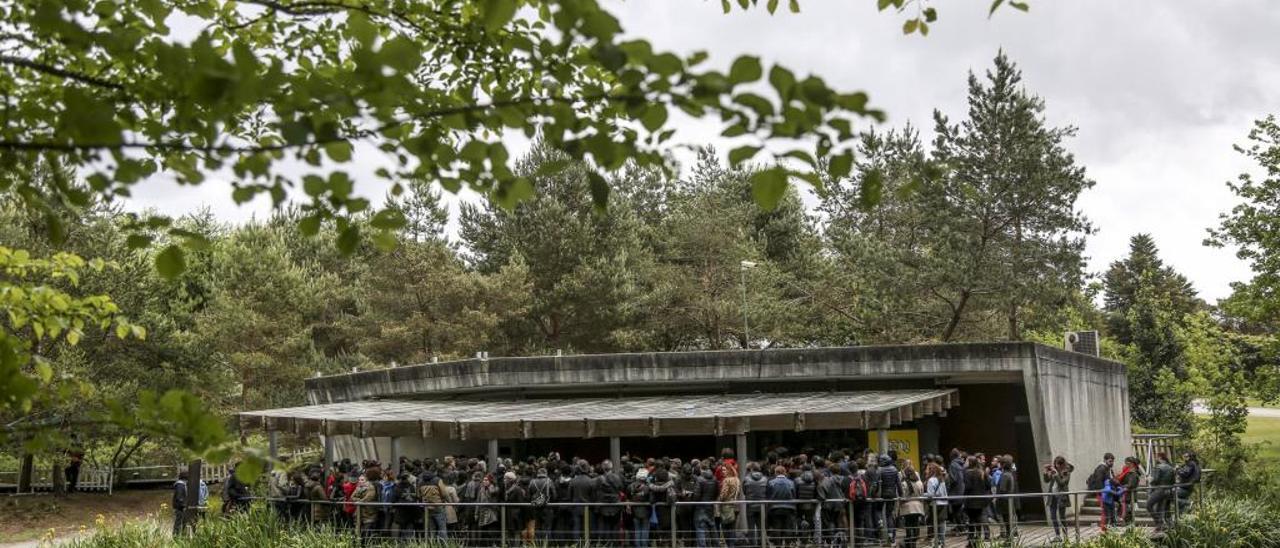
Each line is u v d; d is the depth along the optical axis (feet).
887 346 82.79
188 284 163.94
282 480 72.49
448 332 154.61
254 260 154.10
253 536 63.62
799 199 185.98
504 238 172.24
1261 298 124.16
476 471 65.67
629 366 86.48
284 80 13.84
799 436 89.04
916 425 85.51
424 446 95.50
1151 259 248.73
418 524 65.51
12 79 18.56
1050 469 70.33
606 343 163.02
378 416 74.33
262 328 147.64
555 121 14.21
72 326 22.09
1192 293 247.70
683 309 156.56
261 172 14.06
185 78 13.07
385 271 162.09
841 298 151.94
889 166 144.15
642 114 13.03
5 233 107.14
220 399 131.34
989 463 88.07
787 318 150.61
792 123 12.41
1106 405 96.12
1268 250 123.13
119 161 13.41
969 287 124.88
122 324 22.56
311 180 14.35
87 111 12.17
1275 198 122.52
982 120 126.62
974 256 124.67
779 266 171.01
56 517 111.86
